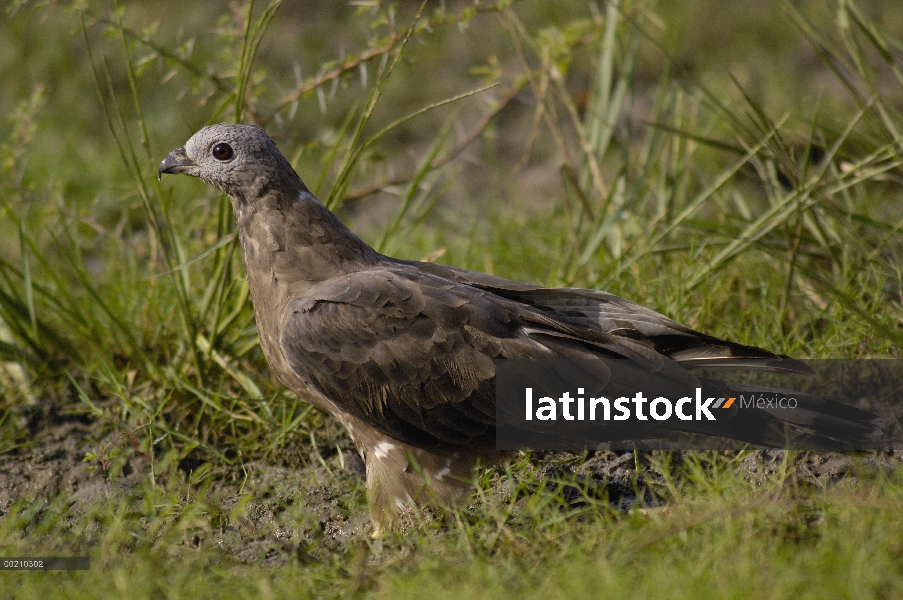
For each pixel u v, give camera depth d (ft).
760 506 22.45
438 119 56.24
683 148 41.86
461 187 51.72
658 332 27.53
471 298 26.96
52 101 58.75
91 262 46.75
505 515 24.66
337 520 28.12
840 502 22.47
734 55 55.21
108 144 55.31
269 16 34.50
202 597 22.43
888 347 31.30
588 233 39.19
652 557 21.75
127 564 23.73
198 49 58.29
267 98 56.59
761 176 36.83
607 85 40.52
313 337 27.04
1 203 38.96
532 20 58.54
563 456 29.78
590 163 40.09
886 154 35.24
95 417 33.47
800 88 51.34
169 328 36.27
